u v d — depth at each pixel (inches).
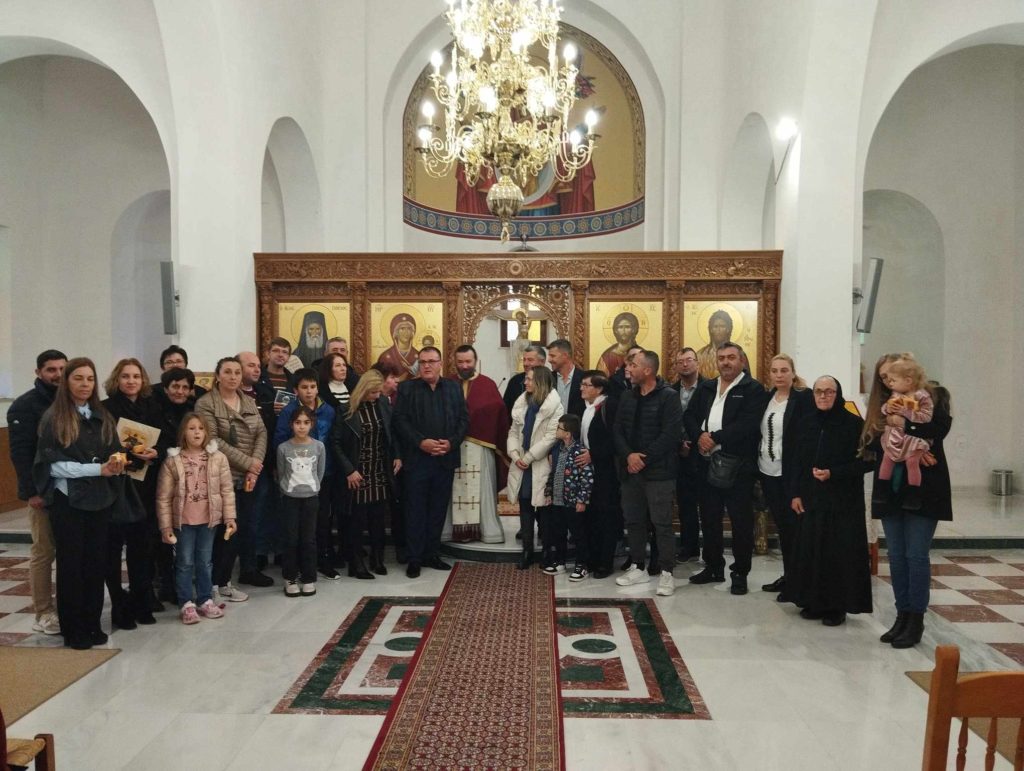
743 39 379.9
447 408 261.0
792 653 183.6
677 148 438.9
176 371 215.8
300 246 434.6
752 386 231.3
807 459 207.3
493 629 199.0
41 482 183.2
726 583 245.6
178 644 189.0
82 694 159.5
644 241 474.6
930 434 181.3
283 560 232.1
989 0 295.3
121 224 440.8
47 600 202.2
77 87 428.8
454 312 357.7
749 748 136.8
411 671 170.4
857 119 296.8
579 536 248.5
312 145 412.8
